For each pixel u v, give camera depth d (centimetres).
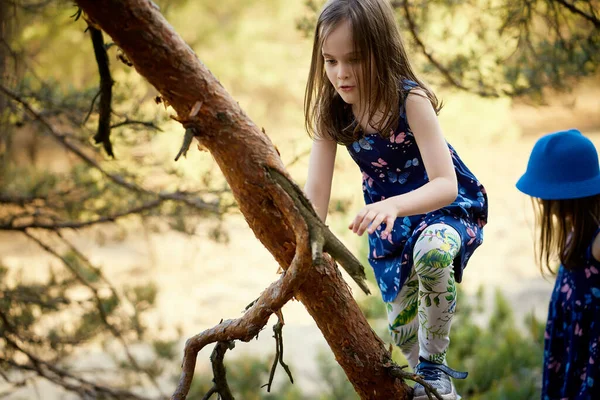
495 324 527
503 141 1168
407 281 204
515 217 1209
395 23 183
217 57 1303
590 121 1648
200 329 848
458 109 1047
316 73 192
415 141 190
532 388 414
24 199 457
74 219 476
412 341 209
